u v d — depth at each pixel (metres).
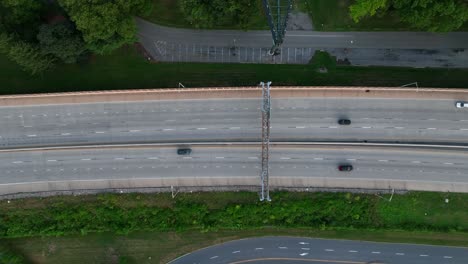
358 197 91.62
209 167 93.25
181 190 93.88
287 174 92.56
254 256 95.44
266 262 95.38
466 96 89.38
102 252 96.38
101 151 93.81
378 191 91.81
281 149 92.38
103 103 92.94
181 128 92.94
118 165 93.81
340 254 94.31
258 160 92.56
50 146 93.56
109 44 86.25
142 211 94.19
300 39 94.69
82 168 94.06
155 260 95.81
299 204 92.31
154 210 94.06
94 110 93.19
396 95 90.25
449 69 93.44
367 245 93.94
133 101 92.81
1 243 95.94
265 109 86.75
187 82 95.31
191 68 95.62
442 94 89.69
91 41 84.44
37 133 93.75
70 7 81.81
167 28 95.56
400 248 93.50
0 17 84.75
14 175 94.38
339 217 92.69
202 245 95.69
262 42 95.06
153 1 95.56
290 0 88.38
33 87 95.81
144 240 96.06
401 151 91.06
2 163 94.19
